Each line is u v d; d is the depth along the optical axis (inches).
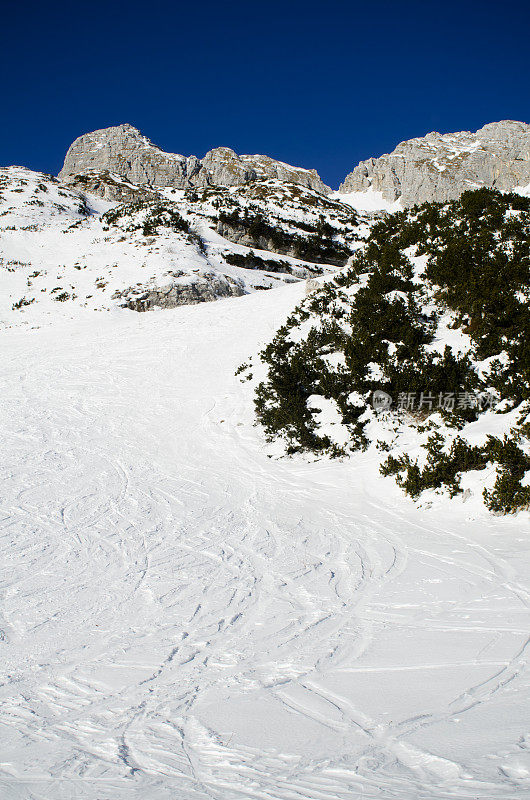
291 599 234.7
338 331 645.3
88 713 155.3
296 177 5565.9
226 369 788.0
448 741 116.1
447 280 632.4
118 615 231.8
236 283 1702.8
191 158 5876.0
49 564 296.5
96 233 2174.0
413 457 402.6
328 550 295.1
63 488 442.9
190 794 107.7
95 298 1467.8
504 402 402.6
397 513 345.1
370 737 124.2
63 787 115.4
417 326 560.4
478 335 504.4
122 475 478.6
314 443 486.0
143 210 2442.2
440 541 287.9
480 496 327.3
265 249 2454.5
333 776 108.4
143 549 316.2
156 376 819.4
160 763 123.9
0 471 486.6
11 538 338.0
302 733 130.7
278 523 350.3
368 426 475.2
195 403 689.6
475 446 354.0
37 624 226.5
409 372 473.7
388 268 732.0
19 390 806.5
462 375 449.7
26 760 130.3
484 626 184.1
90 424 644.1
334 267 2472.9
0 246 2039.9
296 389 564.7
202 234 2283.5
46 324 1321.4
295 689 156.9
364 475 417.7
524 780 93.9
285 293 1208.8
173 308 1406.3
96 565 293.7
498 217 735.7
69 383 828.0
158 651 195.6
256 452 522.6
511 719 121.3
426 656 167.5
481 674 149.6
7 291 1604.3
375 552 284.2
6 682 179.5
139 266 1652.3
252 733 134.2
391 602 219.1
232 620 218.1
